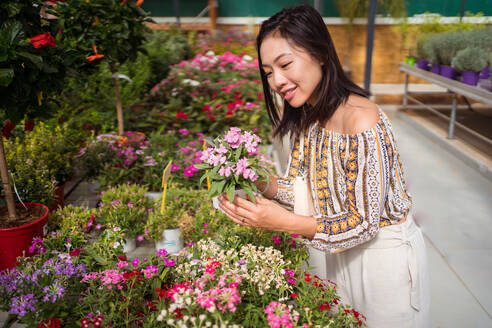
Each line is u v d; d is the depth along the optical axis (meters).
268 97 1.60
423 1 7.80
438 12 7.34
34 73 2.19
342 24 8.77
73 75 2.52
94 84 5.17
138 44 4.11
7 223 2.49
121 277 1.80
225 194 1.40
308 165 1.54
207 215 2.69
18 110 2.29
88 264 2.08
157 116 5.19
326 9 8.75
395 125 6.81
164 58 8.15
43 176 3.03
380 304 1.45
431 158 5.32
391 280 1.42
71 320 1.79
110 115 4.92
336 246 1.31
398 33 8.47
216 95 5.96
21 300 1.71
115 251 2.18
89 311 1.78
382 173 1.27
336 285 1.70
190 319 1.39
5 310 1.80
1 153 2.43
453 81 5.62
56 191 3.26
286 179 1.69
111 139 3.85
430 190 4.36
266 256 1.84
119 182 3.57
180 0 11.81
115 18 3.63
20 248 2.42
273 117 1.65
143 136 4.23
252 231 2.33
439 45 6.11
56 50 2.37
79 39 3.43
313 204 1.58
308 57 1.26
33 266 2.04
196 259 1.97
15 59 2.08
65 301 1.80
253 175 1.34
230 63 7.35
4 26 2.11
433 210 3.91
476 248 3.27
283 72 1.27
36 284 1.84
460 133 6.03
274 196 1.70
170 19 11.98
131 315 1.69
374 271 1.43
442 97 8.00
